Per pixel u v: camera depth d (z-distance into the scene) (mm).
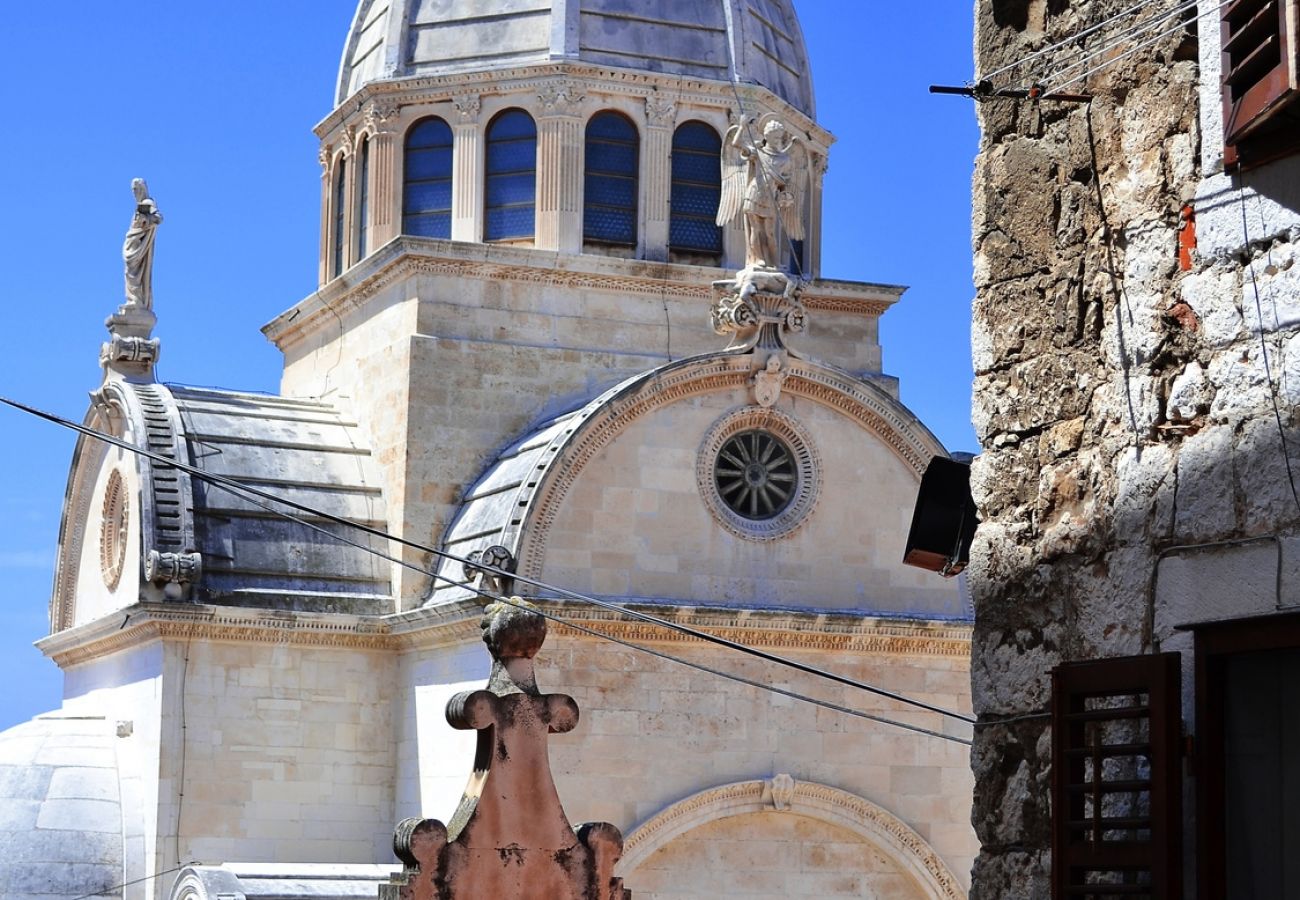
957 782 42781
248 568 44156
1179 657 13055
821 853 41969
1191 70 13688
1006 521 14875
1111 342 14117
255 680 43656
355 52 53906
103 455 48500
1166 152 13812
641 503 42375
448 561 44438
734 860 41375
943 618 43188
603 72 49875
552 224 49125
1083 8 14695
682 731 41031
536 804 19250
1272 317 12867
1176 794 12836
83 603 50188
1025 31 15297
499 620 19719
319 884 34406
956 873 42438
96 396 47969
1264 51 12633
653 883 40750
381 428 47219
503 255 47781
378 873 35688
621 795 40344
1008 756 14648
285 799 43469
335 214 53656
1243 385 13016
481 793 19109
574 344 48031
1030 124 15031
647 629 41031
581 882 19266
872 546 43969
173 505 44094
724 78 51188
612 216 49875
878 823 42031
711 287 49219
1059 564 14375
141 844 43094
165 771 42688
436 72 50688
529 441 44969
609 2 50906
